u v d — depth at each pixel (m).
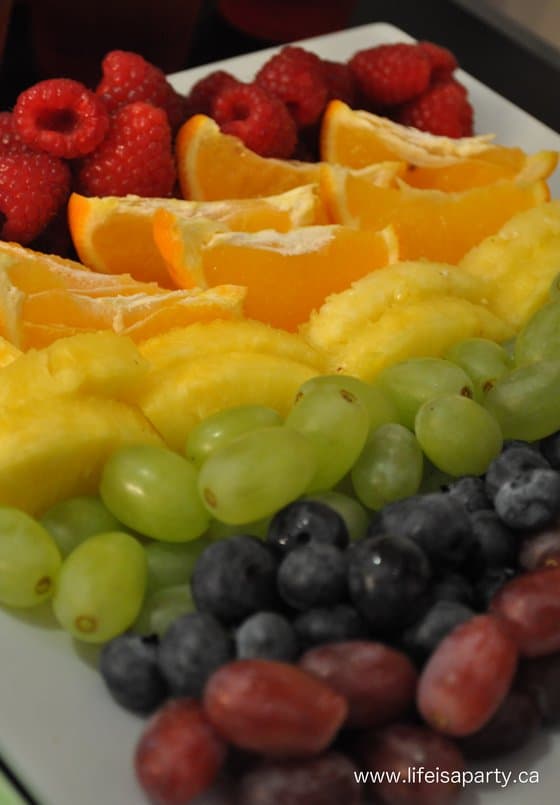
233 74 0.53
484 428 0.37
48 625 0.36
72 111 0.45
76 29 0.53
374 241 0.45
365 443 0.37
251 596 0.34
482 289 0.44
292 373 0.39
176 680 0.33
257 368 0.39
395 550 0.34
